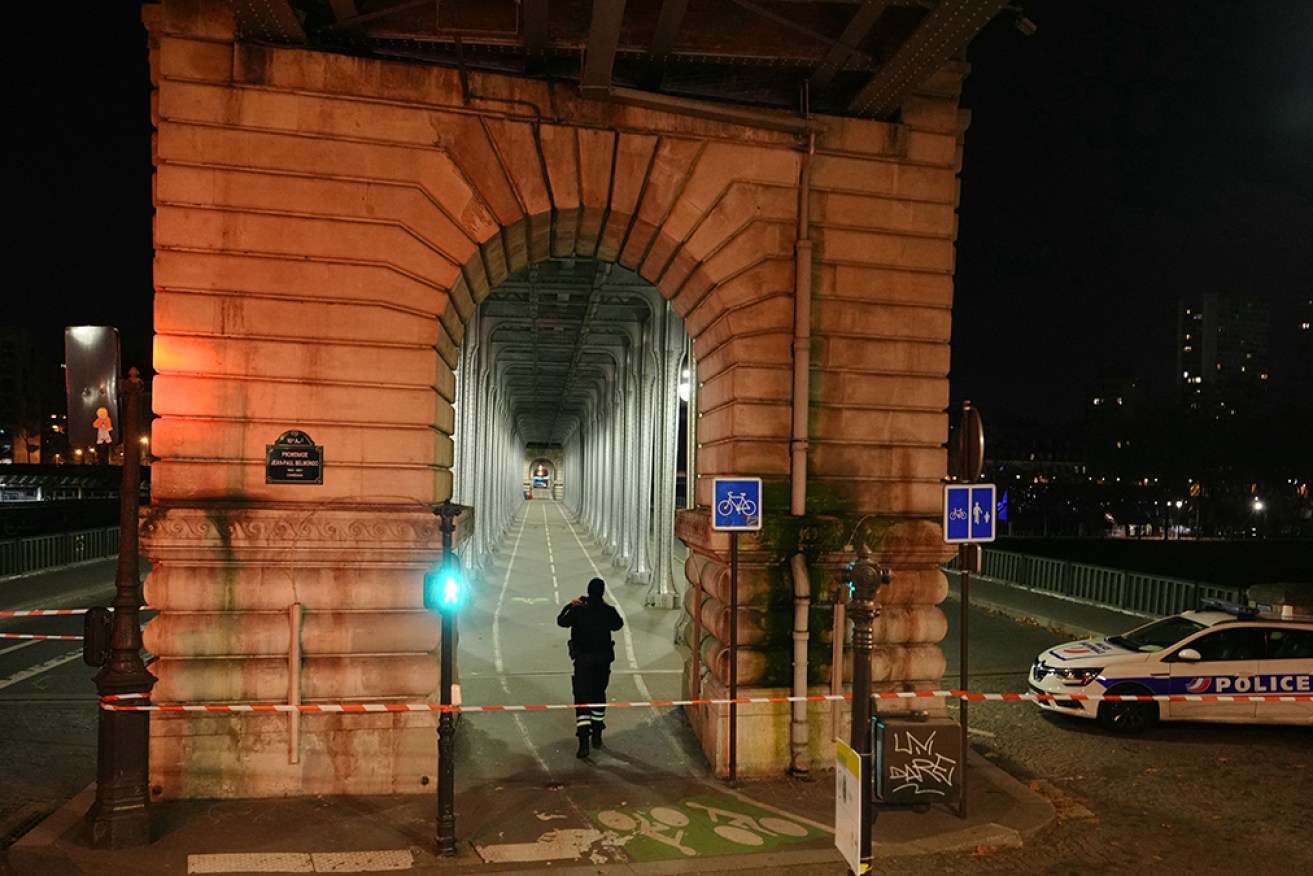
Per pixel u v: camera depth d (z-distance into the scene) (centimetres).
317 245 788
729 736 836
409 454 804
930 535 880
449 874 635
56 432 10162
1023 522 8231
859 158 887
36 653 1368
